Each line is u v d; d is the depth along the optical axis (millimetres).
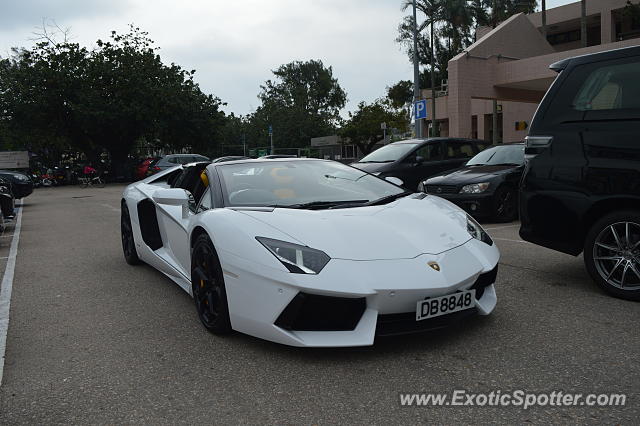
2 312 4027
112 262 5875
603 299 3701
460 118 20219
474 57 20219
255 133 73938
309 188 3752
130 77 31609
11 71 32219
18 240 8062
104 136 33125
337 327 2727
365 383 2521
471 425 2127
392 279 2668
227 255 2975
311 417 2232
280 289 2691
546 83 20656
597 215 3787
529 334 3064
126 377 2729
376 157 10375
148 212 4875
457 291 2826
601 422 2105
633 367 2580
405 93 49875
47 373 2824
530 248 5676
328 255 2750
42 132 33156
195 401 2426
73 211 12828
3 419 2330
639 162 3455
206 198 3887
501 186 7730
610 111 3625
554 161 3863
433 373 2598
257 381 2596
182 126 33906
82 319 3773
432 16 32906
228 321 3117
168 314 3783
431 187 8125
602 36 32406
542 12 32469
